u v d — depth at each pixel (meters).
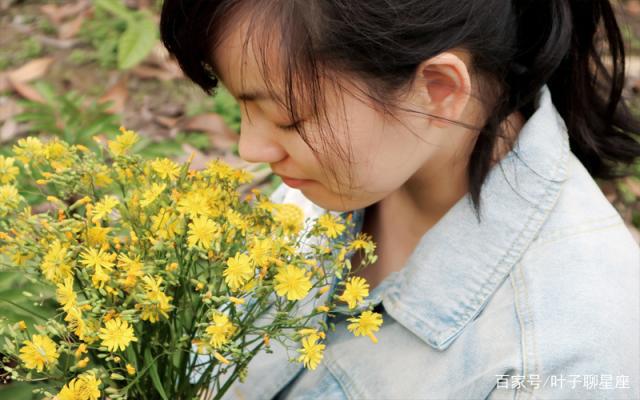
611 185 1.56
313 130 0.73
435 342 0.84
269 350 0.76
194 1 0.70
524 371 0.78
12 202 0.77
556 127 0.83
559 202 0.82
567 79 0.87
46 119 1.37
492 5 0.74
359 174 0.76
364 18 0.69
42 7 2.14
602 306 0.78
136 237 0.75
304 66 0.70
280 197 1.06
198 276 0.77
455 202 0.87
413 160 0.77
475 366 0.82
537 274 0.81
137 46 1.77
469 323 0.83
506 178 0.82
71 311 0.71
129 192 0.80
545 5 0.78
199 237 0.74
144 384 0.78
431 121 0.76
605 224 0.82
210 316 0.75
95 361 0.81
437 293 0.85
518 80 0.81
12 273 0.94
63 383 0.77
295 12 0.69
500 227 0.82
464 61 0.76
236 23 0.70
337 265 0.78
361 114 0.73
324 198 0.80
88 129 1.25
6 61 1.92
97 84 1.85
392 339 0.88
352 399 0.89
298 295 0.74
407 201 0.90
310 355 0.74
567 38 0.79
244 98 0.74
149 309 0.72
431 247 0.85
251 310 0.76
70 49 1.97
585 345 0.78
